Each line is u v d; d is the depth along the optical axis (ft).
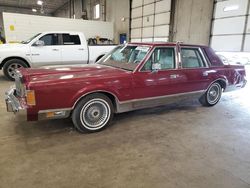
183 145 9.15
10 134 9.70
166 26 34.86
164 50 11.83
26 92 8.28
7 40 37.63
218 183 6.66
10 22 37.22
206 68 13.74
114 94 10.05
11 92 10.00
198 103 16.19
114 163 7.59
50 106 8.70
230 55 26.18
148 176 6.89
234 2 24.75
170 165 7.57
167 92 12.05
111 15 53.21
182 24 32.45
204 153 8.52
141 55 11.41
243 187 6.50
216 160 8.01
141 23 41.45
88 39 42.75
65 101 8.95
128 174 6.97
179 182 6.64
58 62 23.02
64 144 8.89
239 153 8.59
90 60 24.59
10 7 89.76
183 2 31.73
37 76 8.99
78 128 9.78
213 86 14.78
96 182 6.52
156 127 11.10
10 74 21.67
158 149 8.73
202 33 29.45
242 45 24.68
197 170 7.32
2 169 7.00
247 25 23.82
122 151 8.46
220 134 10.43
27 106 8.33
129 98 10.64
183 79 12.47
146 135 10.05
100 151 8.41
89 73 9.94
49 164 7.38
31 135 9.66
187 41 31.99
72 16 79.30
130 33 45.62
